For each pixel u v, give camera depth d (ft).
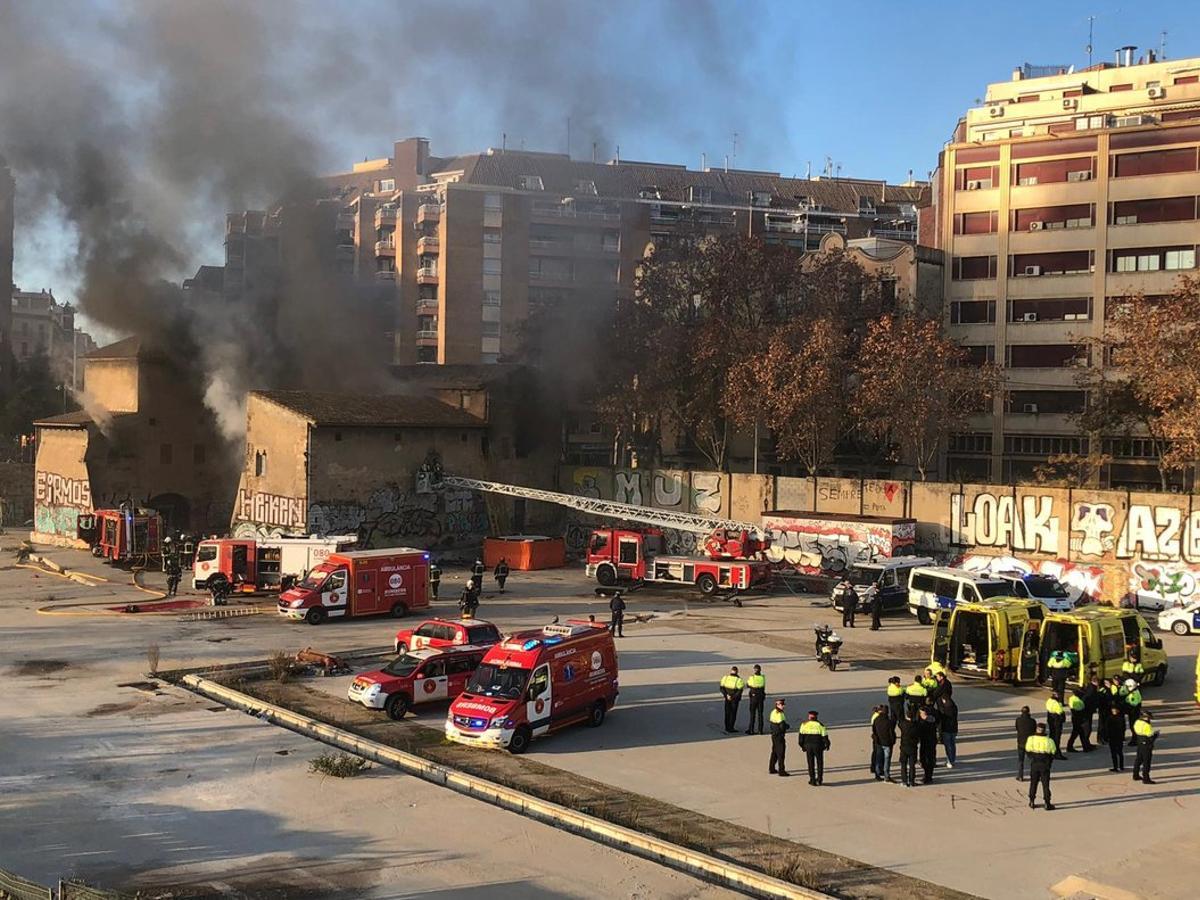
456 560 177.88
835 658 95.96
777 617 127.13
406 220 320.70
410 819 56.34
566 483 198.08
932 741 63.52
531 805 58.29
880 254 237.45
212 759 66.80
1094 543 135.64
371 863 50.29
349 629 114.62
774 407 165.27
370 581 121.29
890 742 63.57
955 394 168.45
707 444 231.30
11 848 52.16
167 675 89.86
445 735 73.00
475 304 313.32
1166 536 129.49
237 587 137.28
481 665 73.10
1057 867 50.19
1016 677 90.53
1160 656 91.50
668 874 49.42
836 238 239.50
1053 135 233.35
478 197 313.32
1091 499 135.95
